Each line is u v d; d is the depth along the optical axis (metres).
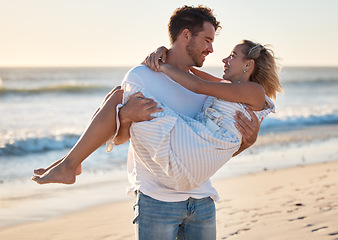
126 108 2.23
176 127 2.22
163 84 2.45
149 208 2.36
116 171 8.57
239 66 2.68
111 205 6.20
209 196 2.51
